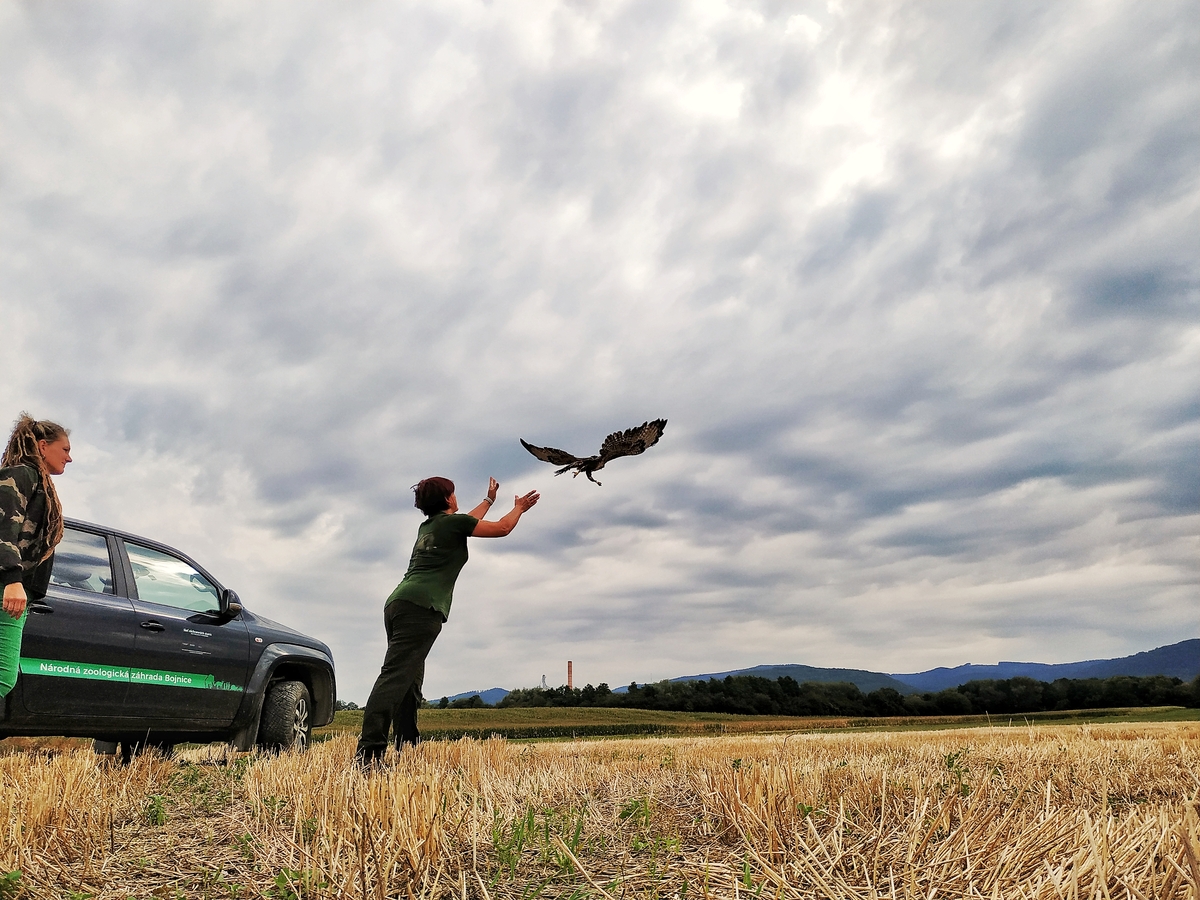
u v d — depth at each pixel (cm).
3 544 435
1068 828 272
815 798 362
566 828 360
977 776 477
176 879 315
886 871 266
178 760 741
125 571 675
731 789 372
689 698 9369
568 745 1205
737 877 267
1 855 314
